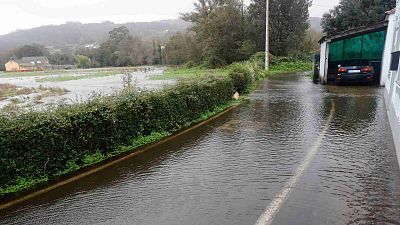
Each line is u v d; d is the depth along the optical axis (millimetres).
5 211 4129
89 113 5805
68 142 5414
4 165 4613
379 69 17000
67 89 26656
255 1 41500
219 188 4590
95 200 4367
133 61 92438
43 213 4055
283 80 22391
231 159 5824
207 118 9656
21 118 4957
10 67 98500
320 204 4012
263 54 38344
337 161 5488
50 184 4926
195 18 48500
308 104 11438
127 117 6652
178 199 4297
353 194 4254
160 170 5402
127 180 5020
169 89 8367
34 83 38844
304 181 4719
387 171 4992
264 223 3611
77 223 3799
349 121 8438
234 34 42031
